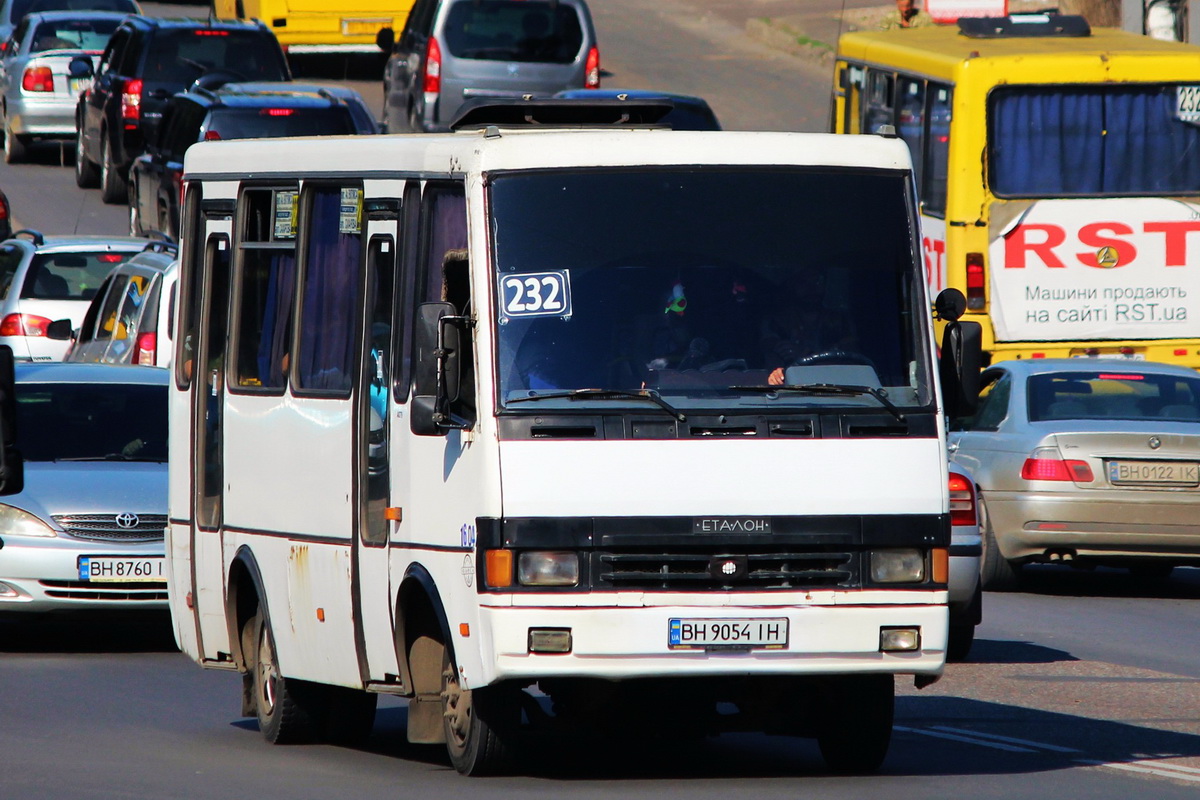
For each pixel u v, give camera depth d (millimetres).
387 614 37125
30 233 91500
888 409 35219
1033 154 78875
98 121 128875
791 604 34281
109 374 61062
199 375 44531
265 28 124375
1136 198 79062
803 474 34562
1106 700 47000
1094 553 63750
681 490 34156
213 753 40250
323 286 39969
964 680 50031
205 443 44406
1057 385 66625
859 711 36875
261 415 41656
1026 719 44312
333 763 39156
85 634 59406
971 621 52250
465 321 34781
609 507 33969
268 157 42188
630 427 34312
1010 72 78500
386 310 37531
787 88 162250
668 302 35344
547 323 34875
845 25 186000
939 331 79438
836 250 36156
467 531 34406
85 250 90375
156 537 54469
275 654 41500
